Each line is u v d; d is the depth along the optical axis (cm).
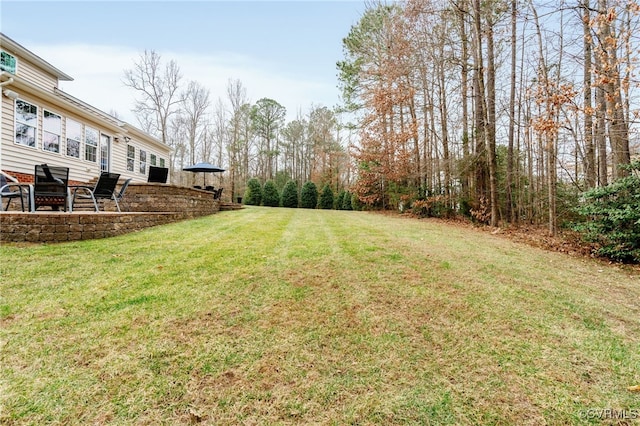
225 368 196
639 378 197
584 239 636
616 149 717
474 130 1102
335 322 256
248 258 413
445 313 278
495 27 960
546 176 1070
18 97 852
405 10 1205
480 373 199
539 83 732
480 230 891
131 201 834
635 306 321
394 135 1408
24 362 193
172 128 2938
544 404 174
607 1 626
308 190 2294
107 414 158
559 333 252
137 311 261
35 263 370
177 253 433
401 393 179
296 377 190
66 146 1025
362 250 475
